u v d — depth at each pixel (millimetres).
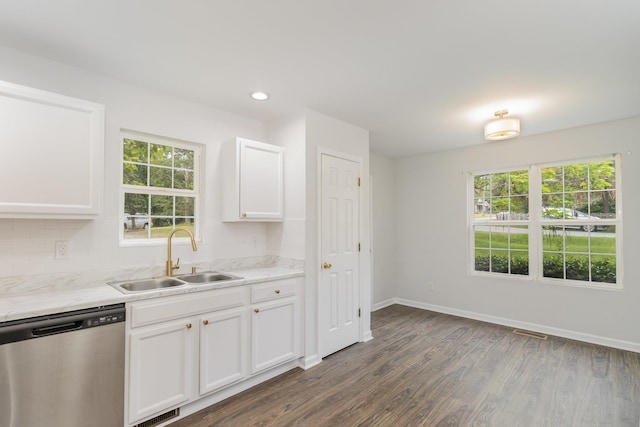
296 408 2254
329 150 3199
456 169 4547
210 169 2914
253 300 2523
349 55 2074
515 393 2449
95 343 1779
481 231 4383
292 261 3031
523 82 2451
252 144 2867
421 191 4898
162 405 2021
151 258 2537
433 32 1819
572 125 3506
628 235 3277
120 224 2469
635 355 3135
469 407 2270
